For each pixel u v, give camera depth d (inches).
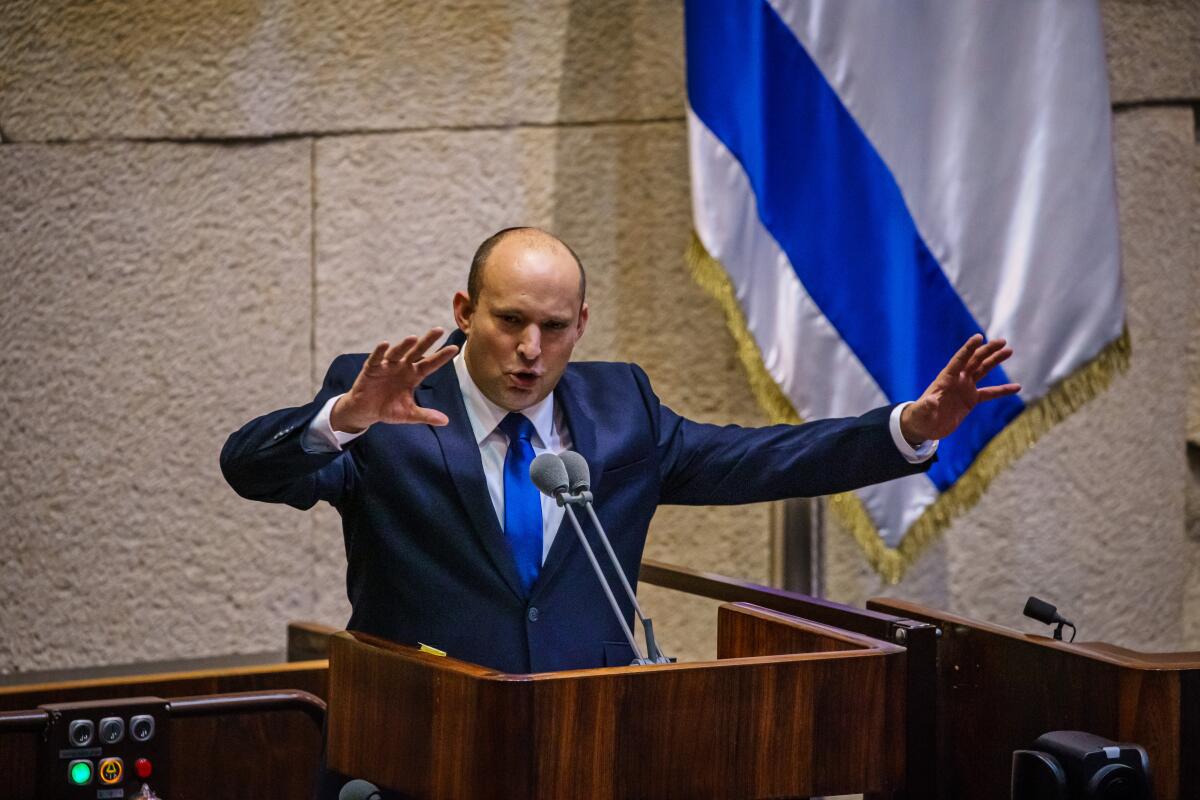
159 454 558.3
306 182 563.5
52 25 545.3
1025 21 498.0
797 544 543.2
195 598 562.6
